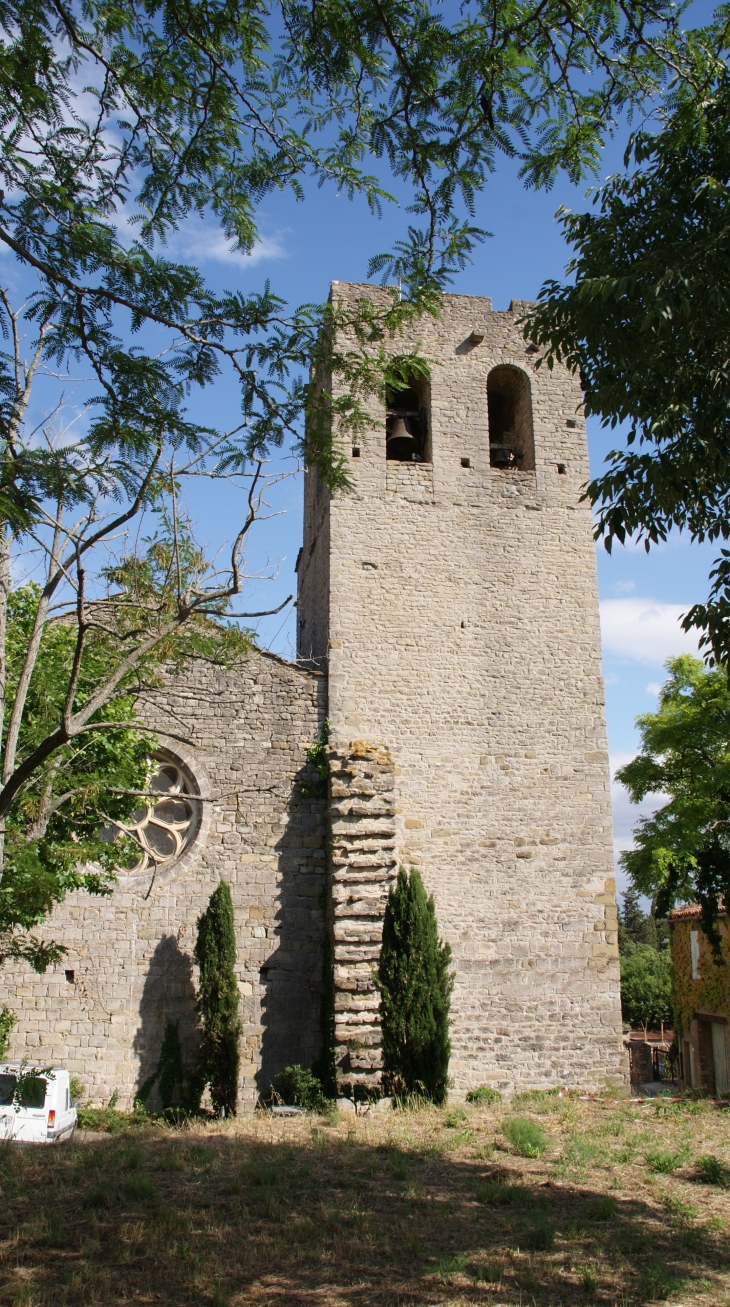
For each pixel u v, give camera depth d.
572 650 18.39
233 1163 10.11
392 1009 14.24
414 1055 14.07
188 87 6.70
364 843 15.65
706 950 24.81
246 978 15.57
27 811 8.82
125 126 6.81
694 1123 12.88
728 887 21.61
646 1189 9.44
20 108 6.35
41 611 8.28
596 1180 9.74
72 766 11.92
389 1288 6.70
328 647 17.59
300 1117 13.27
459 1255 7.35
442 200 7.37
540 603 18.56
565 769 17.62
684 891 21.95
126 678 10.62
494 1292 6.67
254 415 8.05
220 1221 7.99
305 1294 6.58
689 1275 7.08
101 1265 6.95
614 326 8.42
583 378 9.19
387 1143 11.10
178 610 8.32
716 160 8.33
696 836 20.33
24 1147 10.84
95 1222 7.77
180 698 16.78
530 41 6.76
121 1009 15.07
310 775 16.83
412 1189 9.02
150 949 15.42
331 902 15.60
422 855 16.70
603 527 8.80
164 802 16.45
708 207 7.98
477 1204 8.80
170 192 7.16
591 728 17.97
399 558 18.28
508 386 20.81
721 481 8.75
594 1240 7.84
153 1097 14.70
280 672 17.28
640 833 21.67
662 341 8.09
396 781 17.05
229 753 16.69
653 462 8.27
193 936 15.59
